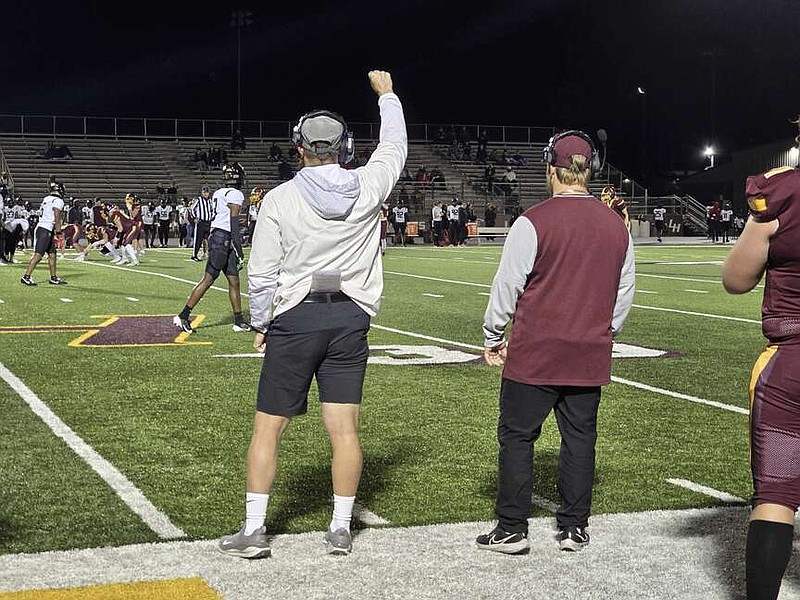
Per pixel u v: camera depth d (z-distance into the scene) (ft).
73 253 100.73
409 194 152.35
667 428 23.40
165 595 12.96
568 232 14.32
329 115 14.47
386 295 56.80
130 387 27.71
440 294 57.57
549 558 14.53
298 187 14.20
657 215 143.84
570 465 14.85
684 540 15.34
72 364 31.53
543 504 17.34
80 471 19.11
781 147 165.99
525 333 14.48
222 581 13.50
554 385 14.44
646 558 14.55
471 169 167.94
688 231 162.81
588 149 14.79
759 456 11.53
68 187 149.89
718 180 180.34
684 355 34.68
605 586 13.48
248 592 13.12
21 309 47.62
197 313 46.21
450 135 173.78
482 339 38.37
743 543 15.23
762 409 11.50
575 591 13.29
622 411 25.30
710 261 92.43
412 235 138.92
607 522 16.21
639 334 40.29
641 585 13.52
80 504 17.01
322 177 14.15
